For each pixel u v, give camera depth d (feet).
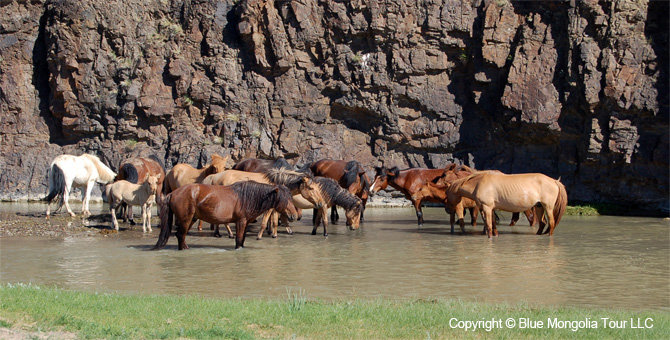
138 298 29.01
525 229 66.18
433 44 101.65
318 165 71.56
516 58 96.07
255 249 49.93
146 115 102.89
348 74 102.12
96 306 26.61
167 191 66.33
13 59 106.01
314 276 38.47
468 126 102.17
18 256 45.24
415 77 101.81
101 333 22.71
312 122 102.99
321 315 25.99
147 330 23.29
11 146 104.42
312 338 23.06
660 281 37.47
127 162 70.18
